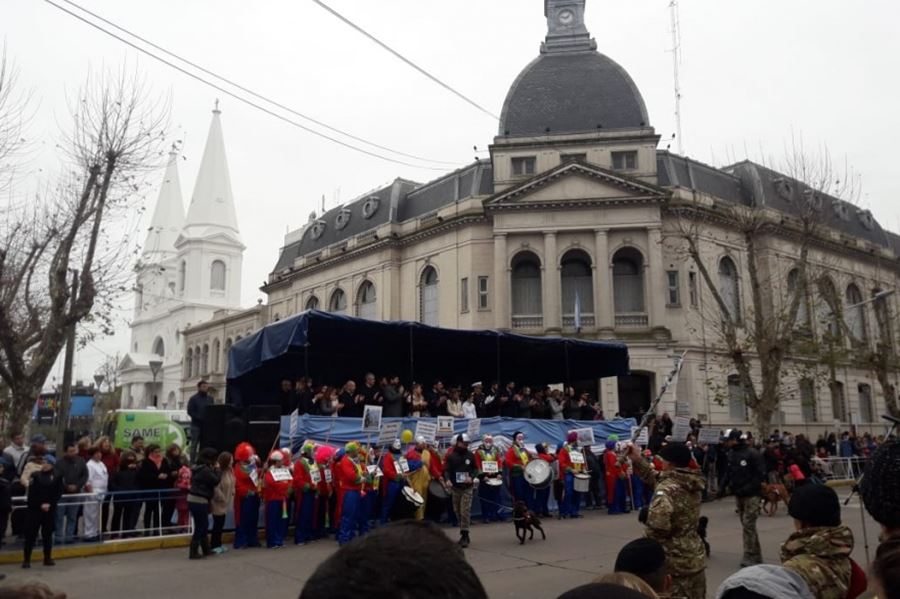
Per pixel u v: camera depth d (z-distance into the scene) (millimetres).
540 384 30438
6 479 15484
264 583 11594
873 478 3412
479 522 18766
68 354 25328
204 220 93875
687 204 41281
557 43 45844
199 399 18625
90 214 21797
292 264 59562
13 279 22766
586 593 2109
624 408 39719
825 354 35125
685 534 6332
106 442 18875
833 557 4676
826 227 45219
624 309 41344
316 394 19203
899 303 52688
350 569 1402
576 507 19812
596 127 42375
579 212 40500
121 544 14711
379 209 50500
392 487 16656
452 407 21109
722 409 40500
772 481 22656
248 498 15156
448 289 43562
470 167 45312
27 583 1976
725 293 43219
